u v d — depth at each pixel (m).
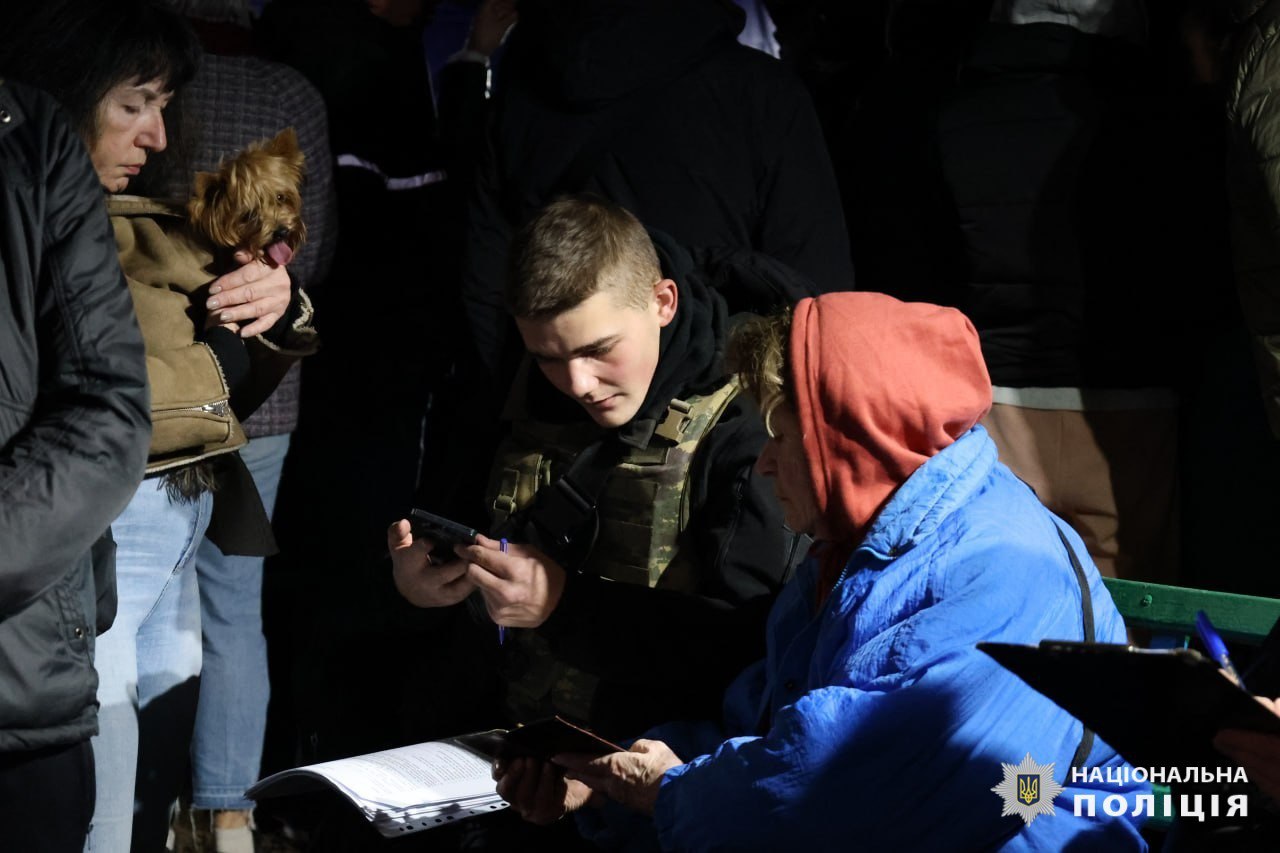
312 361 5.34
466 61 5.55
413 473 5.51
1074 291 4.52
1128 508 4.63
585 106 4.60
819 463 2.79
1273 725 2.08
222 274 3.71
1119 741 2.29
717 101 4.57
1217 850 2.58
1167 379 4.63
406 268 5.43
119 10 3.40
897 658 2.63
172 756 3.96
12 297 2.75
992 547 2.64
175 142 3.91
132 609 3.61
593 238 3.28
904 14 4.96
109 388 2.80
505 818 3.37
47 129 2.84
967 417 2.76
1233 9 4.12
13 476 2.68
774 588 3.32
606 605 3.30
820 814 2.64
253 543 3.96
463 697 3.81
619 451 3.45
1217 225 4.57
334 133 5.25
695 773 2.81
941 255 4.71
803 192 4.62
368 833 3.36
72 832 3.05
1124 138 4.46
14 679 2.86
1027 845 2.63
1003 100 4.54
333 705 5.08
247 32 4.77
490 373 4.76
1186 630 3.28
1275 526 4.34
